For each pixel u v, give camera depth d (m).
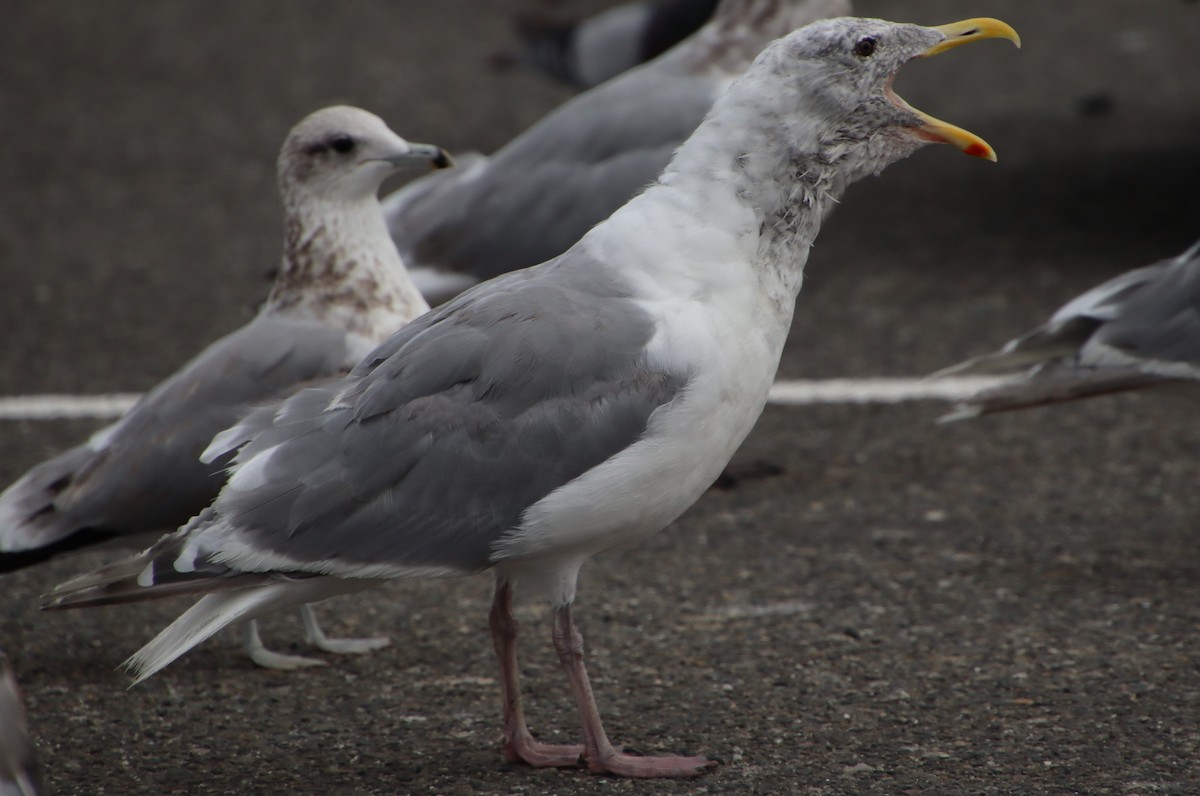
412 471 6.99
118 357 15.20
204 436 8.73
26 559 8.73
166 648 6.80
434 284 12.41
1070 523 10.96
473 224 12.40
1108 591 9.71
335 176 9.38
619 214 7.48
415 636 9.46
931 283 16.62
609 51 20.77
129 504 8.67
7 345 15.56
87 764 7.73
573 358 7.04
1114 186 19.66
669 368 7.03
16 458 12.52
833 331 15.45
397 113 24.62
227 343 9.18
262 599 6.89
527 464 6.97
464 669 8.95
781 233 7.35
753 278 7.28
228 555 6.79
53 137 23.91
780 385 14.18
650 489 7.10
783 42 7.33
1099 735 7.75
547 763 7.56
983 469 12.10
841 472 12.20
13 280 17.64
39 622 9.69
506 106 24.86
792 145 7.27
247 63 28.11
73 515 8.73
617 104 12.44
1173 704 8.08
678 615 9.59
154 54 28.94
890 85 7.54
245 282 17.48
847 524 11.11
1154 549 10.41
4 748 5.84
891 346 14.95
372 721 8.24
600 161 12.32
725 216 7.25
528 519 6.99
